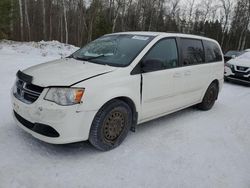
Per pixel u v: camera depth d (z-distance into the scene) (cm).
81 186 270
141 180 290
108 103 325
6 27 2200
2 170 280
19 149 325
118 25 3753
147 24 4131
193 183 294
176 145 383
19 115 329
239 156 367
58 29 3716
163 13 4328
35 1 3653
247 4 3888
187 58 461
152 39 396
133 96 353
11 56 1173
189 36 479
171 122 479
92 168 303
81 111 296
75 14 3691
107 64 358
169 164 328
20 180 267
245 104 675
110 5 3547
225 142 411
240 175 318
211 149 380
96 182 279
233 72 968
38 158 312
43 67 352
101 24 3023
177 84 435
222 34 4722
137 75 356
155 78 383
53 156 320
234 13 4288
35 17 3675
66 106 288
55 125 289
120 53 379
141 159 333
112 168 307
